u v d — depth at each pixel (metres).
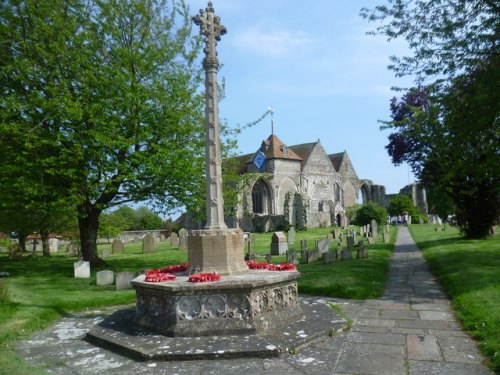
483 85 11.34
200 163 16.20
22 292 10.94
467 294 8.73
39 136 14.08
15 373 4.91
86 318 8.55
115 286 12.24
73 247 27.88
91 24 15.65
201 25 7.91
